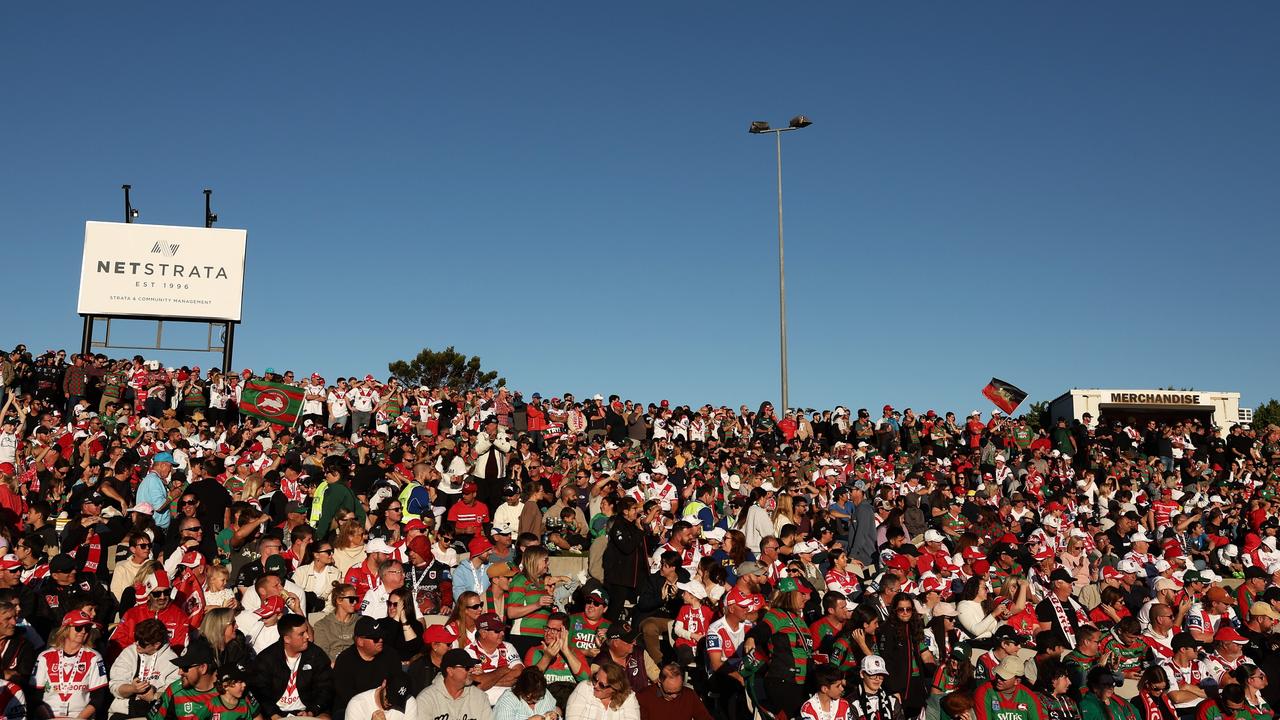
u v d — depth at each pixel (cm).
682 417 3228
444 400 2980
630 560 1353
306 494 1714
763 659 1098
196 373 2869
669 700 977
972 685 1076
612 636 1037
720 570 1262
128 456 1853
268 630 1033
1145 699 1114
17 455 2003
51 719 907
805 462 2644
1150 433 3381
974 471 2823
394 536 1430
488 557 1321
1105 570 1602
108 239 3359
